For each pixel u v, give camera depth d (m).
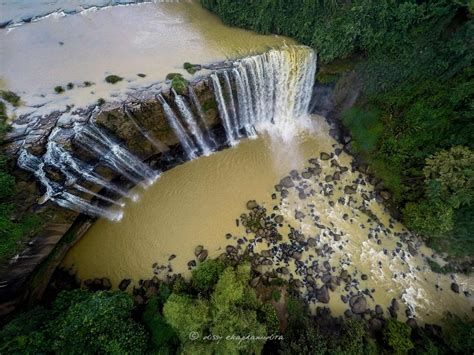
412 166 25.00
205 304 17.62
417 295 23.03
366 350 18.86
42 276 21.70
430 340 20.22
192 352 15.77
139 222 24.81
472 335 18.91
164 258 23.39
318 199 26.52
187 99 23.84
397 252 24.55
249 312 17.81
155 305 19.75
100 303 17.02
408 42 23.97
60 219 21.48
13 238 18.44
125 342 16.30
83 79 24.11
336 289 22.80
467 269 24.11
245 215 25.31
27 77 24.22
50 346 15.76
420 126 24.39
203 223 24.86
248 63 25.25
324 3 25.72
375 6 23.72
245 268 20.75
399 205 25.72
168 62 25.75
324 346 17.66
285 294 22.25
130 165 24.34
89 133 20.92
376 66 25.83
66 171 20.66
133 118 22.38
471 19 21.48
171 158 26.83
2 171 18.17
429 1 22.78
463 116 22.25
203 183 26.70
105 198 24.11
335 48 25.39
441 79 23.42
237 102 26.80
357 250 24.44
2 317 19.02
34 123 20.88
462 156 21.39
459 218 23.17
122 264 23.19
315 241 24.52
